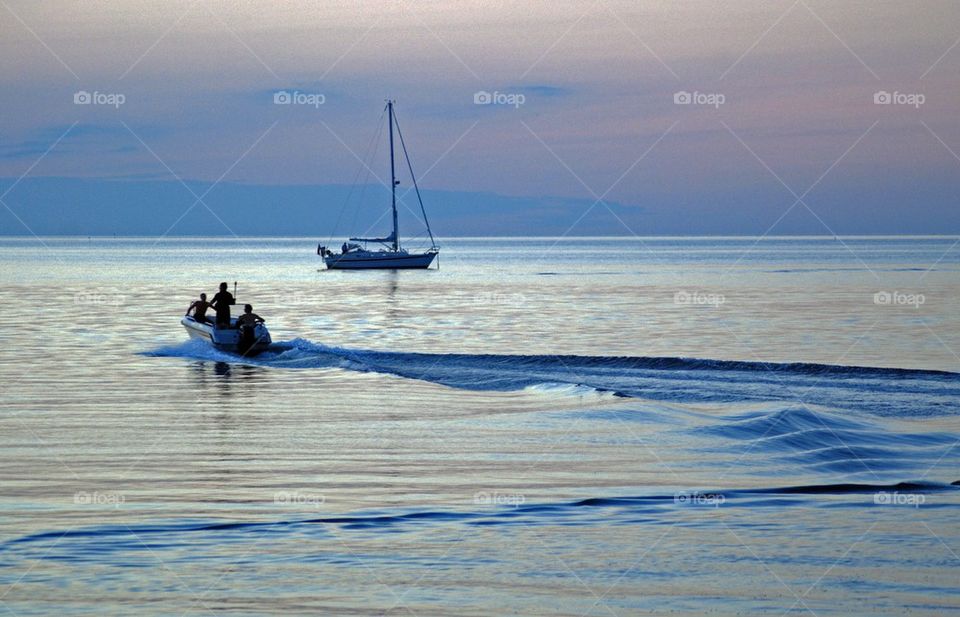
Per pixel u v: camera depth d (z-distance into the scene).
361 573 15.25
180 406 30.84
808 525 17.77
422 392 33.84
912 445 24.61
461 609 13.88
